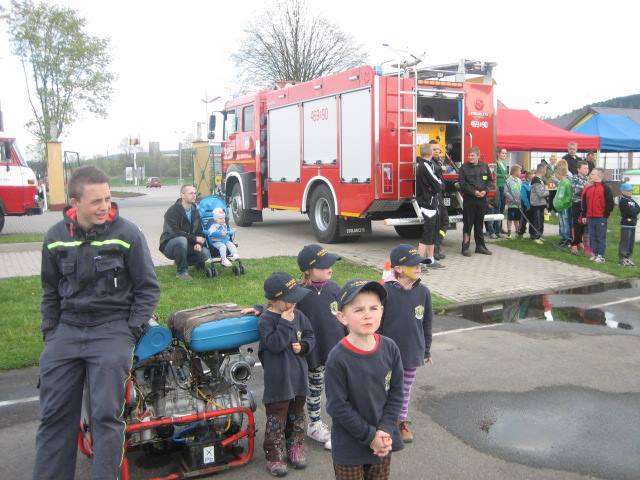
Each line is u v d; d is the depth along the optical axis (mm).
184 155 64312
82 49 35531
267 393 3848
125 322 3410
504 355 6242
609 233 14773
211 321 3861
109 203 3354
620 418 4672
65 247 3311
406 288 4188
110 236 3352
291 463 3949
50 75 35938
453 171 11672
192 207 9016
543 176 14211
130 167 64625
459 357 6180
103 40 36750
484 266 10852
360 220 12289
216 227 9047
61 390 3277
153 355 3730
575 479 3768
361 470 2977
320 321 4137
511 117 18547
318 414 4316
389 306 4176
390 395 3004
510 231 13648
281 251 11648
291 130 13234
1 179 14883
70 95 36844
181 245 8719
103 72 37250
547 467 3916
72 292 3320
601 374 5668
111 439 3219
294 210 13305
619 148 20391
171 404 3793
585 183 12188
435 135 11906
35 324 6816
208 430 3852
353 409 2904
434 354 6281
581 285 9820
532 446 4211
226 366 4004
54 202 26297
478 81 12141
